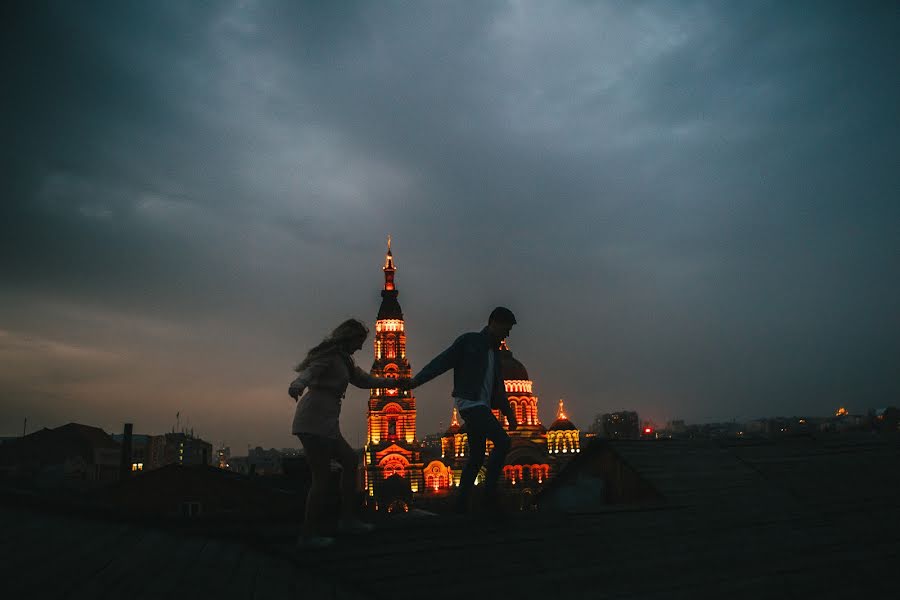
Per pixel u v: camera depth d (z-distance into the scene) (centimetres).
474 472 880
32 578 551
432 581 666
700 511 984
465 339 878
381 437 10669
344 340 746
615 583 723
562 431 12238
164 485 3403
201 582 583
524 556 745
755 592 750
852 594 788
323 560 677
